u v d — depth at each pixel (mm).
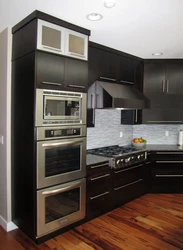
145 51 3525
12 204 2709
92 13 2215
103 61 3279
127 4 2020
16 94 2561
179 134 4438
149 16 2270
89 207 2873
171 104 4020
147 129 4570
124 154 3326
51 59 2363
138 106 3387
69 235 2594
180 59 3988
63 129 2494
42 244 2414
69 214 2623
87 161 2920
